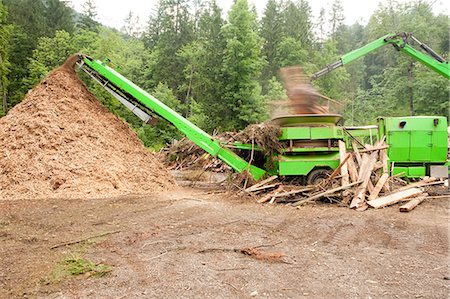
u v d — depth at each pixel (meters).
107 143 12.04
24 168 10.30
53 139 11.06
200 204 9.23
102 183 10.55
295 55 47.84
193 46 49.44
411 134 12.21
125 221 7.26
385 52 49.72
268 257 5.08
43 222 7.07
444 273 4.54
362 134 12.21
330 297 3.80
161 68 50.62
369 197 9.42
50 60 35.53
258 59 36.12
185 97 49.56
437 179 12.57
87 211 8.11
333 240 6.12
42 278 4.25
